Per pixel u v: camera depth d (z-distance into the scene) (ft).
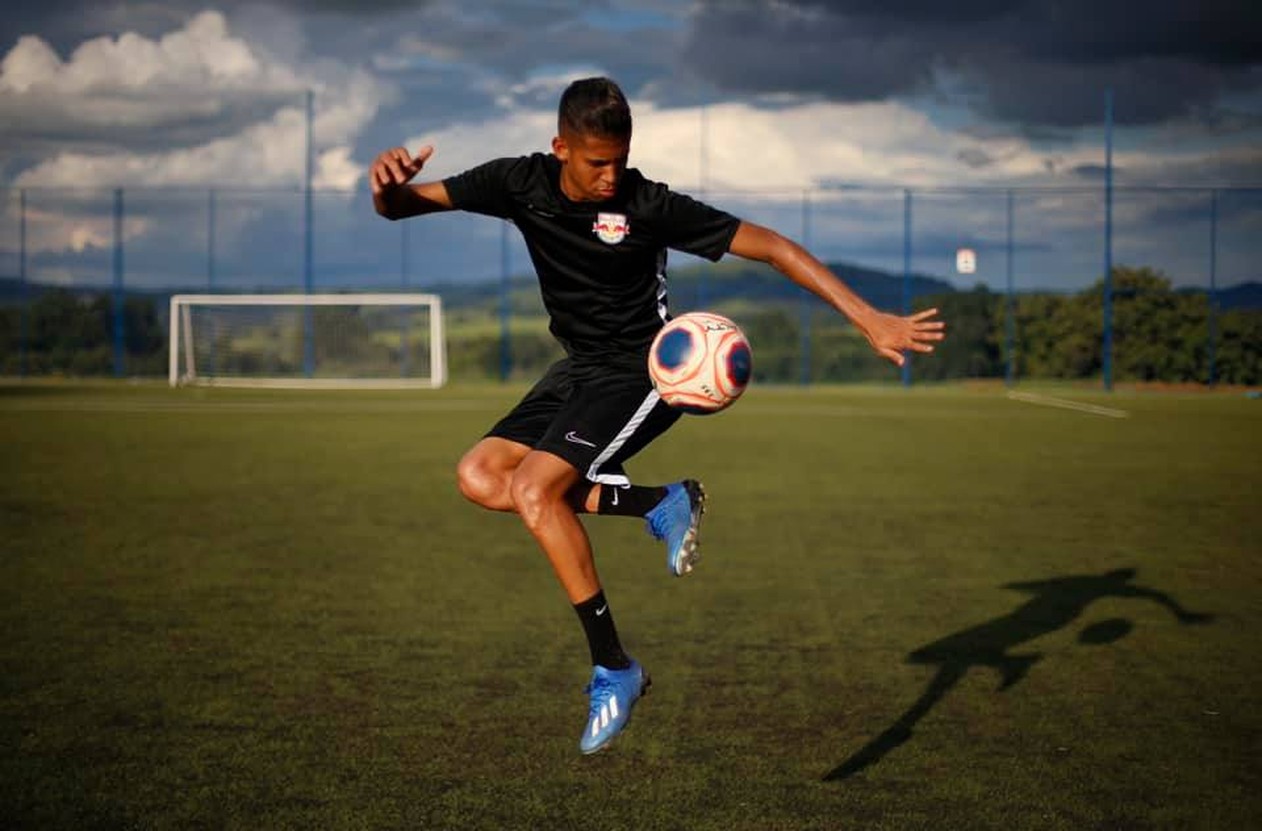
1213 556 29.48
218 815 13.30
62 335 121.60
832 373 119.14
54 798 13.73
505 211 13.89
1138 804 13.74
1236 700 17.65
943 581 26.53
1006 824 13.17
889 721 16.72
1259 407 89.76
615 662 12.84
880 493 41.50
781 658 20.11
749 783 14.37
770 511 37.24
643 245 13.52
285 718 16.66
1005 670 19.33
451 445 58.29
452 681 18.58
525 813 13.42
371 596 24.80
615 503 13.96
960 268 113.80
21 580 26.04
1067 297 112.68
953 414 82.79
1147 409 87.45
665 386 12.97
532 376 122.62
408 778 14.44
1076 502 39.27
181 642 20.79
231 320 121.39
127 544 30.71
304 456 52.90
